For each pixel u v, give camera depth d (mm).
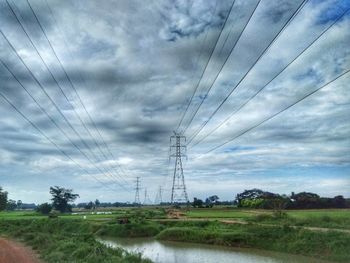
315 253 49344
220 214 109000
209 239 67062
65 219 103438
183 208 154625
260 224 69750
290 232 57875
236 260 48594
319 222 64688
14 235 70875
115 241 76688
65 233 74188
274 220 75500
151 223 89938
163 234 77062
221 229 71750
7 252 42375
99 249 37219
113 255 37188
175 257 52094
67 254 36750
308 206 118188
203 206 167750
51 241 47469
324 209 114562
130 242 74000
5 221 99750
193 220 87625
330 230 53344
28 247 49188
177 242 71438
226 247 61875
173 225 87125
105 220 102688
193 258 50875
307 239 53125
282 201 117062
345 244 47688
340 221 65062
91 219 106938
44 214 160375
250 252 55594
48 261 34125
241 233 63812
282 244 55719
